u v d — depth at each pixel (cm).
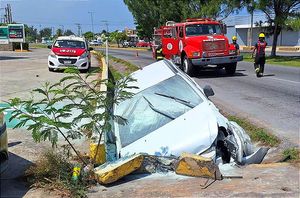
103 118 569
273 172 568
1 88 1409
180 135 608
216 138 600
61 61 2016
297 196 483
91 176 556
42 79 1695
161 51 2359
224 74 1966
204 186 521
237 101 1171
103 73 1758
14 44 4938
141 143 609
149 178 562
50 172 563
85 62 2044
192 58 1830
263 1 3189
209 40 1820
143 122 643
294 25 3130
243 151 646
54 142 536
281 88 1397
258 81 1636
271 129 833
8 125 854
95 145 615
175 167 567
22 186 548
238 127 691
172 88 705
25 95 1255
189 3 4619
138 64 2695
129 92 650
